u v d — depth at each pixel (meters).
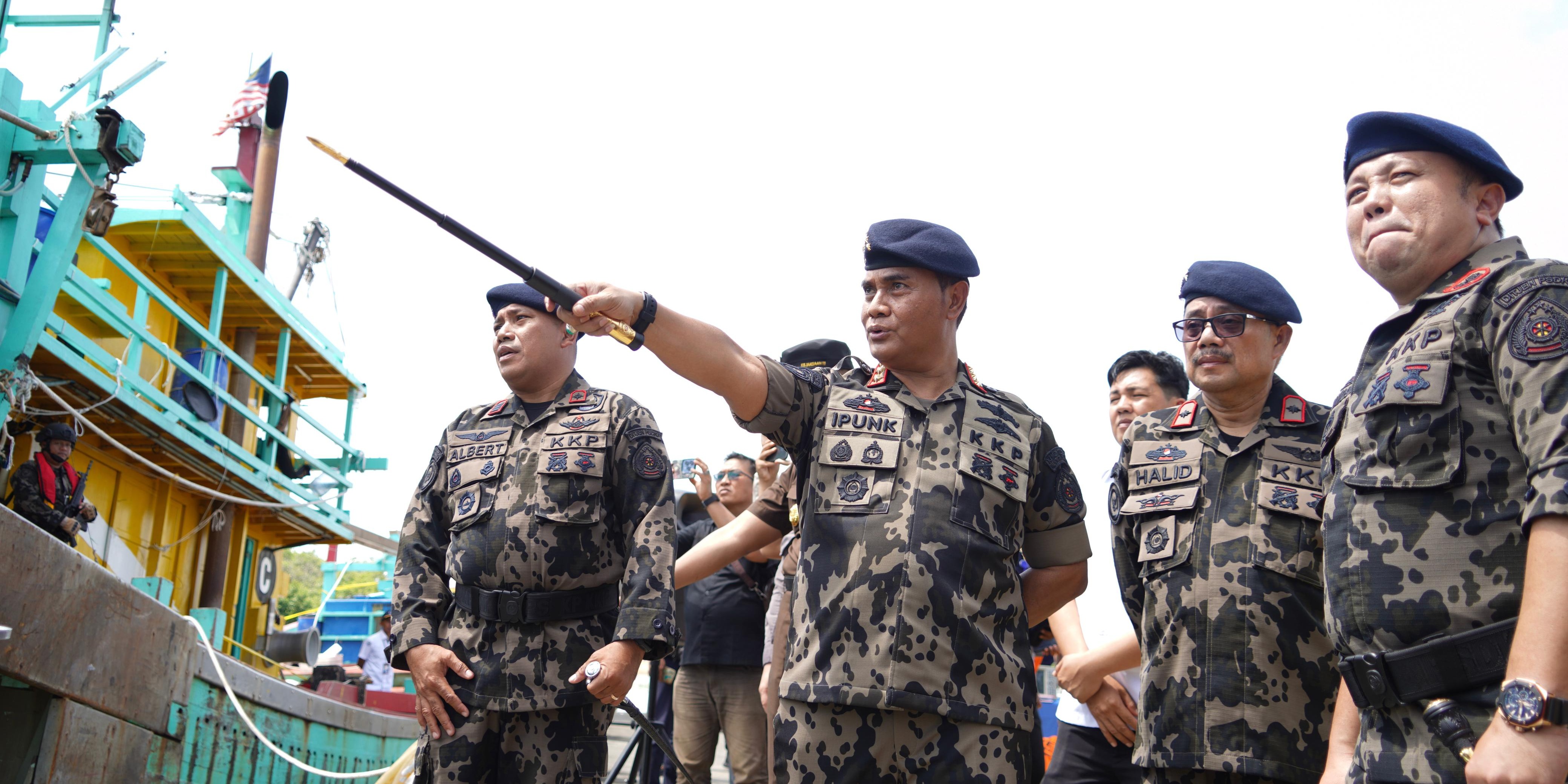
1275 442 3.68
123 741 5.59
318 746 9.09
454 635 4.03
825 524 3.19
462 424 4.46
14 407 7.36
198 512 11.98
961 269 3.38
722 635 5.91
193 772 6.82
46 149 7.32
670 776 7.03
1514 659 2.03
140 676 5.74
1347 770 2.76
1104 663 4.11
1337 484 2.52
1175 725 3.50
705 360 3.05
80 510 7.87
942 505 3.13
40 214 8.59
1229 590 3.51
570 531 4.07
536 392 4.41
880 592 3.03
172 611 6.14
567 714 4.00
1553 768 1.95
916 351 3.36
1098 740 4.52
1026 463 3.36
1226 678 3.45
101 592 5.24
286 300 12.66
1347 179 2.73
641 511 4.09
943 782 2.93
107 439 8.67
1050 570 3.51
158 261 11.31
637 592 3.93
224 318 12.66
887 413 3.30
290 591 51.16
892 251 3.36
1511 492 2.23
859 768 2.96
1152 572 3.68
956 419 3.31
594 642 4.06
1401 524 2.32
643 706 9.33
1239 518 3.60
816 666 3.06
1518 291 2.27
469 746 3.91
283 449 13.57
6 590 4.40
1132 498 3.84
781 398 3.28
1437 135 2.54
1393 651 2.29
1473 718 2.16
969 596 3.08
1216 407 3.81
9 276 7.25
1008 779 2.98
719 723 6.04
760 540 4.48
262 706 7.97
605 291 2.92
